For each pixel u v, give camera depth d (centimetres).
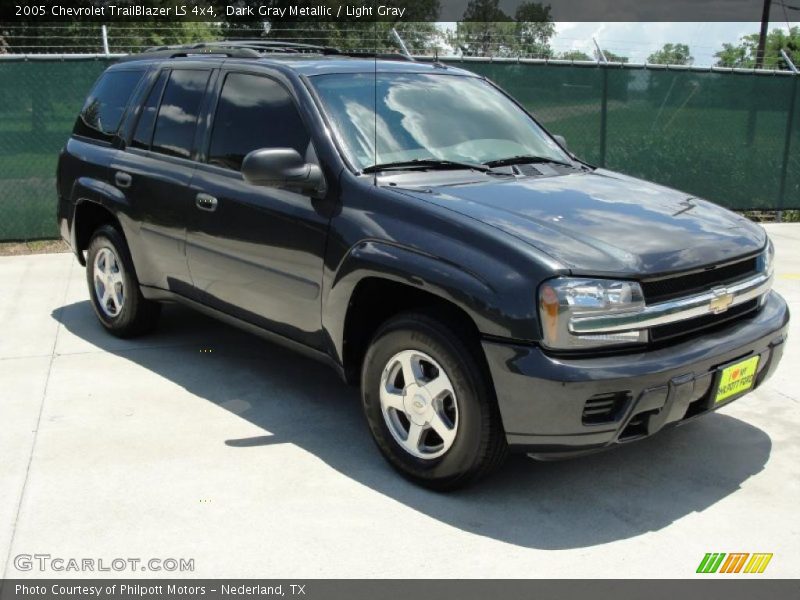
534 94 1041
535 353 321
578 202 386
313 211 404
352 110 428
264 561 313
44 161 905
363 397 388
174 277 509
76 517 343
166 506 352
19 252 891
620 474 386
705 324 355
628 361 325
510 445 335
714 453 408
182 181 487
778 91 1120
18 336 590
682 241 354
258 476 380
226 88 480
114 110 573
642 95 1075
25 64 882
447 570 308
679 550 322
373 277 375
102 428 431
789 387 497
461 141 445
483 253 337
